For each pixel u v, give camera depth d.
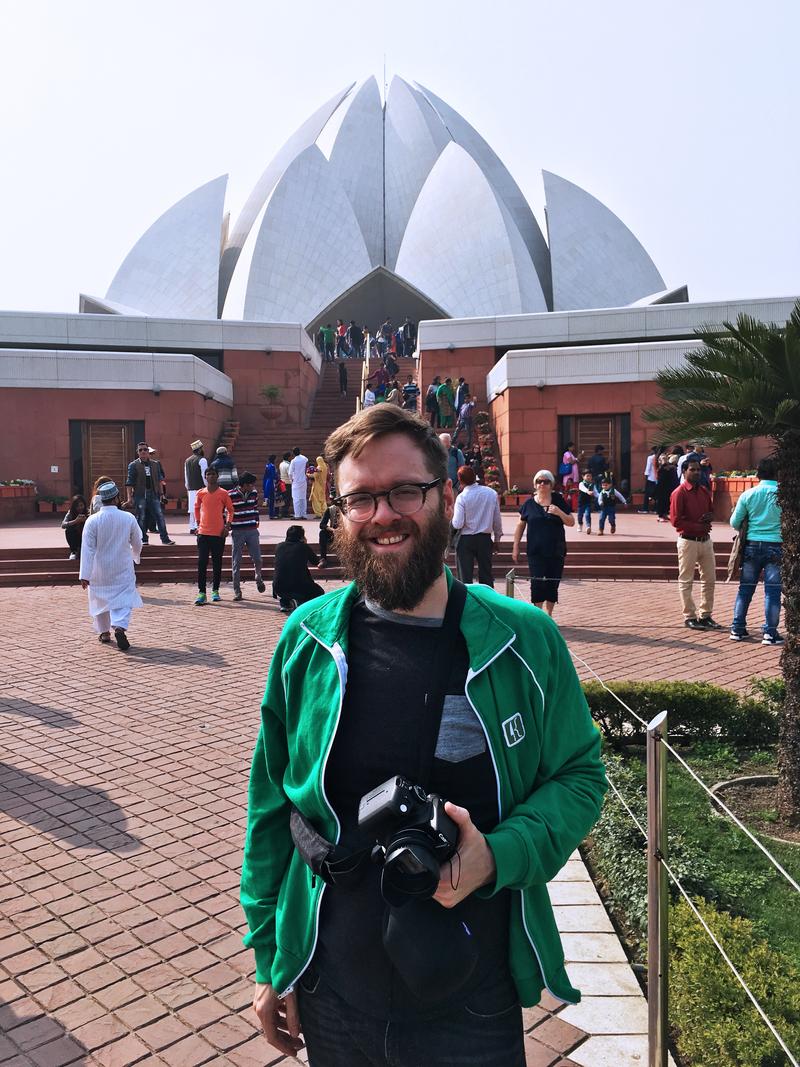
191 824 4.48
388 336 36.25
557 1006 2.88
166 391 22.47
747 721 5.27
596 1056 2.63
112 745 5.73
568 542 13.34
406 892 1.32
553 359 21.31
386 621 1.67
